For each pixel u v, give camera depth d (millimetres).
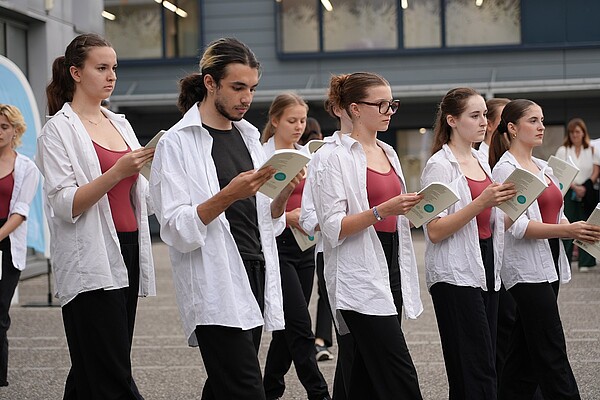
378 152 11172
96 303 10773
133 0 48594
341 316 11008
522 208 11281
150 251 11344
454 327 11633
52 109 11414
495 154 13430
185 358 18016
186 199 9609
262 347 19172
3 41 30203
